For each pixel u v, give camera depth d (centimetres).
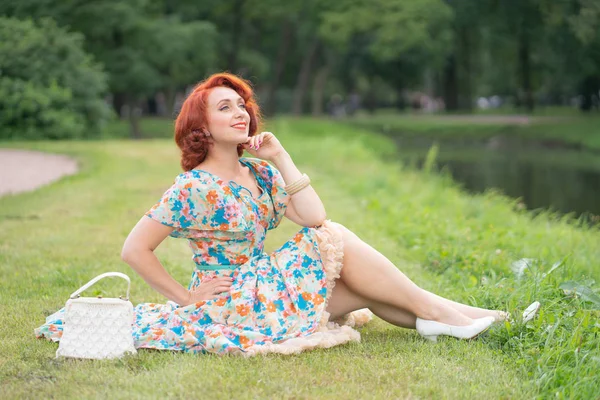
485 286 436
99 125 2506
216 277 343
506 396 287
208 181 333
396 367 318
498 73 5109
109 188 1040
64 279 484
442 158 2380
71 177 1166
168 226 331
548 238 674
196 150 340
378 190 1028
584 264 557
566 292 408
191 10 3650
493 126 3272
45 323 371
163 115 4578
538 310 374
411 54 4256
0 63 2292
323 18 3712
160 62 3162
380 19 3506
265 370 308
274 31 4516
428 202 973
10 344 347
